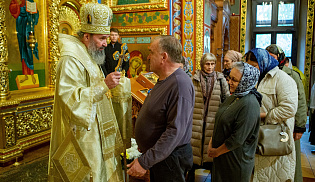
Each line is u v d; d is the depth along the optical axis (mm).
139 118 1945
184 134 1922
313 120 5062
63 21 5043
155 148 1735
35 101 4176
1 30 3572
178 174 1903
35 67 4434
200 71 3533
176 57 1899
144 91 3154
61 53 1924
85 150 1933
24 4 4160
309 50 9844
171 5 5609
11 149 3613
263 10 11141
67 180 1966
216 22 8203
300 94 2912
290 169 2502
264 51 2514
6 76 3678
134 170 1761
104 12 1962
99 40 2004
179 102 1763
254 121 2002
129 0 5883
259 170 2543
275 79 2453
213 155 2141
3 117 3549
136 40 5875
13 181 3111
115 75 1876
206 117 3400
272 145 2352
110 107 2113
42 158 3879
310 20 9758
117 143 2143
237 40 10516
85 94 1818
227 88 3406
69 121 1926
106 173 2047
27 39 4219
